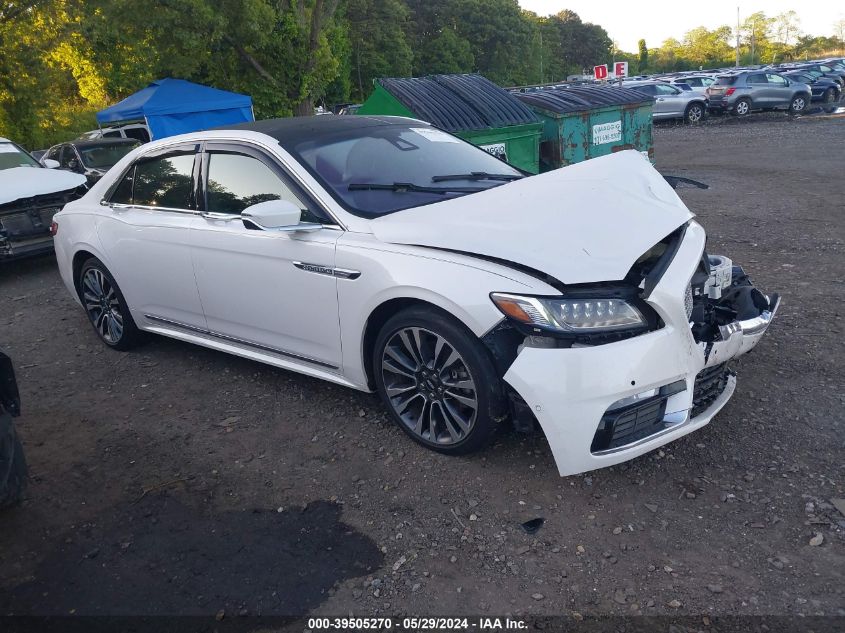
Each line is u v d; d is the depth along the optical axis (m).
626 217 3.19
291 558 2.79
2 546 2.98
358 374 3.60
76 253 5.14
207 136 4.27
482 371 3.03
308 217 3.64
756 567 2.58
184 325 4.54
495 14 72.62
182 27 16.38
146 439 3.83
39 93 19.52
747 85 26.73
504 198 3.43
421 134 4.41
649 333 2.88
